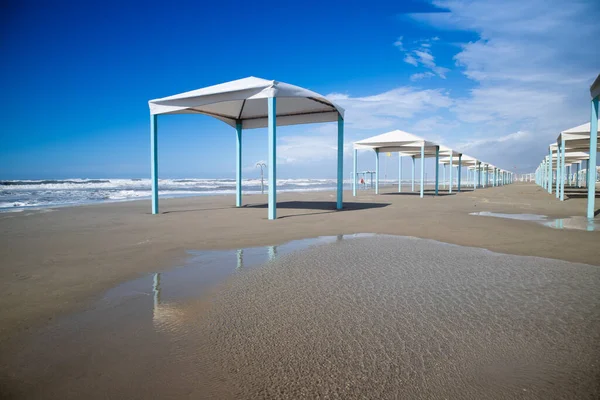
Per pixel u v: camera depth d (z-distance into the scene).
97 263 4.59
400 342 2.36
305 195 21.67
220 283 3.73
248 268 4.35
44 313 2.92
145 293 3.43
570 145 17.69
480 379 1.92
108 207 12.62
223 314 2.88
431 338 2.42
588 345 2.31
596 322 2.68
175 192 25.50
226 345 2.34
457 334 2.48
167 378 1.95
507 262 4.59
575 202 14.78
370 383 1.88
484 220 8.81
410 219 9.08
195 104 9.49
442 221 8.64
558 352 2.22
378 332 2.52
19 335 2.51
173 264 4.55
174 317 2.83
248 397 1.77
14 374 2.00
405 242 6.02
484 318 2.77
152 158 10.38
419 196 20.66
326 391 1.81
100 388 1.86
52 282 3.77
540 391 1.80
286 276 3.98
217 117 11.95
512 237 6.39
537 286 3.58
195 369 2.05
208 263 4.60
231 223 8.37
